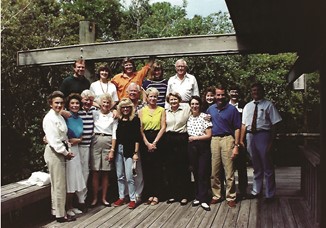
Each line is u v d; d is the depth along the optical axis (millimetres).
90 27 6555
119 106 5230
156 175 5414
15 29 9641
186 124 5297
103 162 5250
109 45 6328
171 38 6074
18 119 9891
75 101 4797
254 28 5102
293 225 4438
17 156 9812
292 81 7961
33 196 4582
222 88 5195
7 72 9531
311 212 4938
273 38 5625
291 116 11461
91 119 5105
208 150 5234
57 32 10742
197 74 10688
